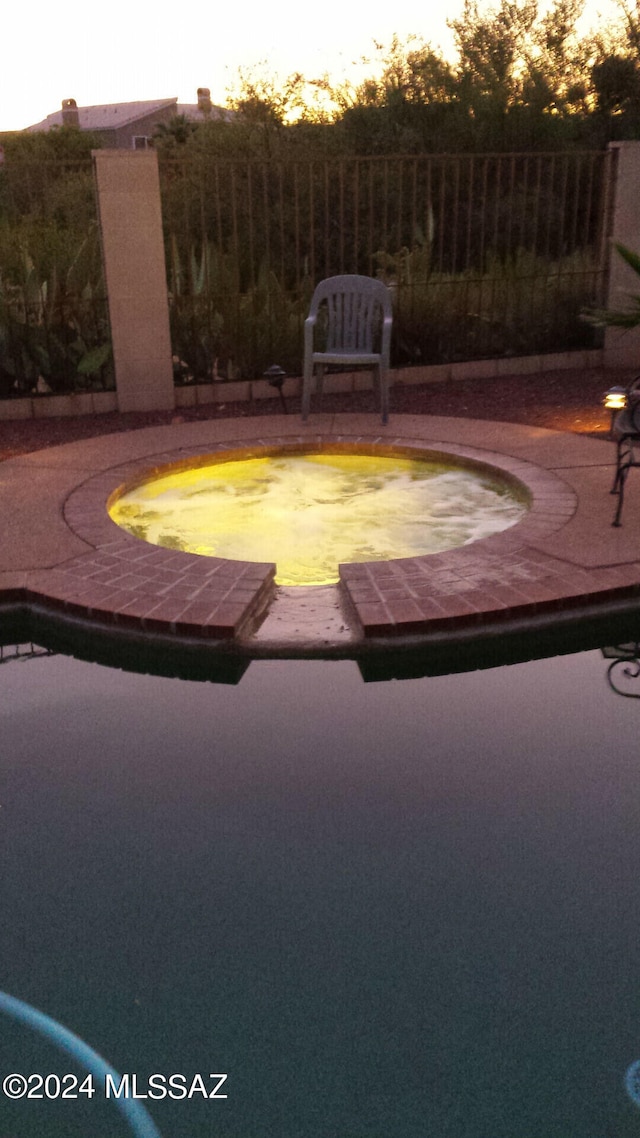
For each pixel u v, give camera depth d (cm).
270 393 771
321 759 276
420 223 1005
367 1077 163
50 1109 157
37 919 207
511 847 232
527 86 1528
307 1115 155
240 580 390
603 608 371
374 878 221
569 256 875
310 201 762
